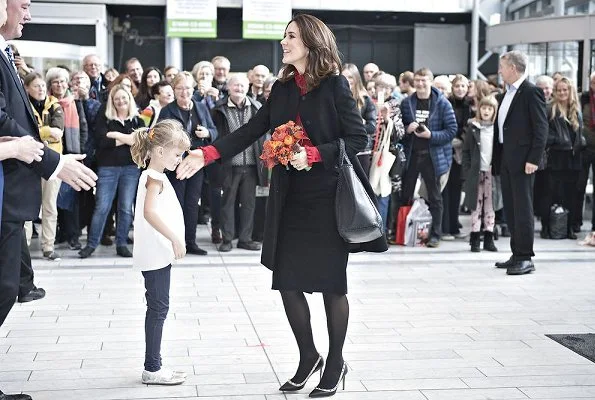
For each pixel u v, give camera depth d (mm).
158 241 4508
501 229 10477
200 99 9836
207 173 10070
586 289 7270
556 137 10070
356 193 4215
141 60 20422
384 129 9227
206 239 10062
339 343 4430
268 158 4242
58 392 4465
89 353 5184
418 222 9539
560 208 10273
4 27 4176
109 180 8625
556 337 5645
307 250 4348
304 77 4363
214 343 5434
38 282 7348
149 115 9227
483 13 17922
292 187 4395
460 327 5906
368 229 4203
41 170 4055
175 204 4562
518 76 7801
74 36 16797
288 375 4781
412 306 6543
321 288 4320
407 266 8312
